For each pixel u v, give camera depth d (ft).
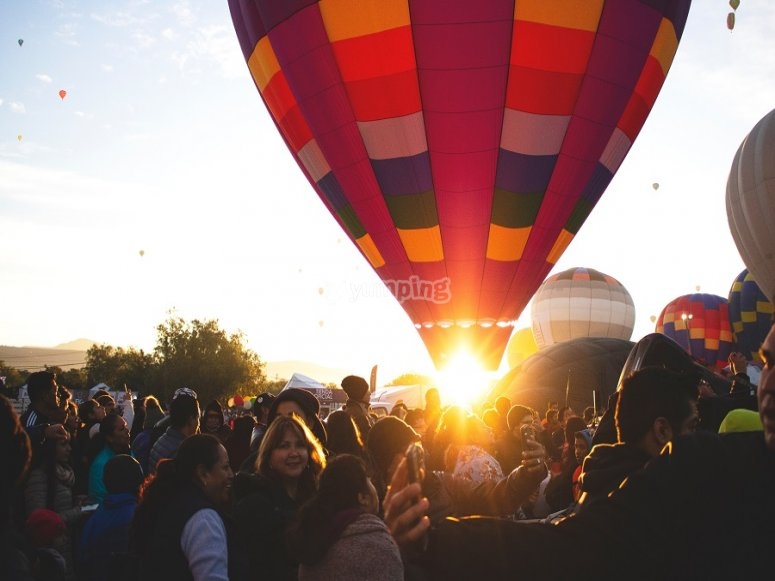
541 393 60.08
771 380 4.83
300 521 8.27
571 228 40.11
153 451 17.24
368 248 41.01
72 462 20.44
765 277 48.19
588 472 7.80
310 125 38.27
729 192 50.47
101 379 187.83
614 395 9.95
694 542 4.96
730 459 5.04
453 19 34.86
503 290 40.22
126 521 12.73
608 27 35.65
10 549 6.55
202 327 165.48
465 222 38.73
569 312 94.99
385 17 35.14
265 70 39.01
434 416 24.26
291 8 36.29
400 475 4.94
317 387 58.85
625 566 4.92
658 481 5.08
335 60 36.24
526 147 37.09
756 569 4.87
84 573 12.61
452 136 36.83
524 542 4.91
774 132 47.88
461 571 4.80
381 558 7.84
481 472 12.56
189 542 9.72
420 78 36.04
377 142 37.40
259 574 10.46
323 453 12.71
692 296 97.86
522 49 35.45
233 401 78.13
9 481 6.56
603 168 38.86
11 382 175.42
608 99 36.88
